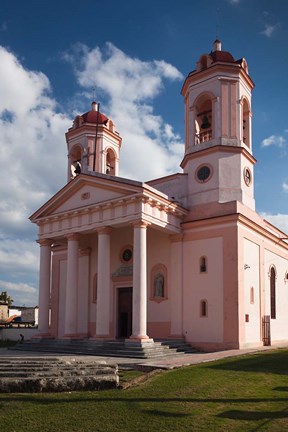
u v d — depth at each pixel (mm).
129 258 29812
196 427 9484
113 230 28969
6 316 68750
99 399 11695
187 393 12414
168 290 27844
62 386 12727
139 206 25062
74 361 16031
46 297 29625
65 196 29125
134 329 23797
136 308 24000
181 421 9883
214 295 25922
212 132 29047
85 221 27781
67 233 28578
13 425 9633
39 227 30500
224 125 28766
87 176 27766
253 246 28234
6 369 14156
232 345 24688
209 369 16516
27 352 26172
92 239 32250
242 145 28844
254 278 27875
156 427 9500
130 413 10461
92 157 35750
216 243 26500
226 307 25328
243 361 18672
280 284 33062
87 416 10234
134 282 24406
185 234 27859
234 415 10328
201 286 26547
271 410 10750
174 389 12898
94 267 31766
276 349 24156
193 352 24969
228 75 29375
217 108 28969
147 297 28656
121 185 25938
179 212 27766
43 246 30266
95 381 12992
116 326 29562
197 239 27328
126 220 25516
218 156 28391
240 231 26312
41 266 30062
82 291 31891
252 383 13883
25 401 11477
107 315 25609
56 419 10023
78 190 28594
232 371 16047
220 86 29172
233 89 29297
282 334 32500
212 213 27375
